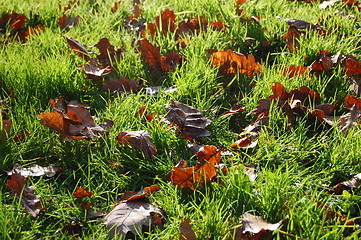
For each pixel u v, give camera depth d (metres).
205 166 1.81
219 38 2.33
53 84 2.14
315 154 1.91
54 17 2.59
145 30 2.43
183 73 2.18
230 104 2.11
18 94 2.11
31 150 1.94
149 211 1.76
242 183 1.78
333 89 2.10
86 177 1.87
